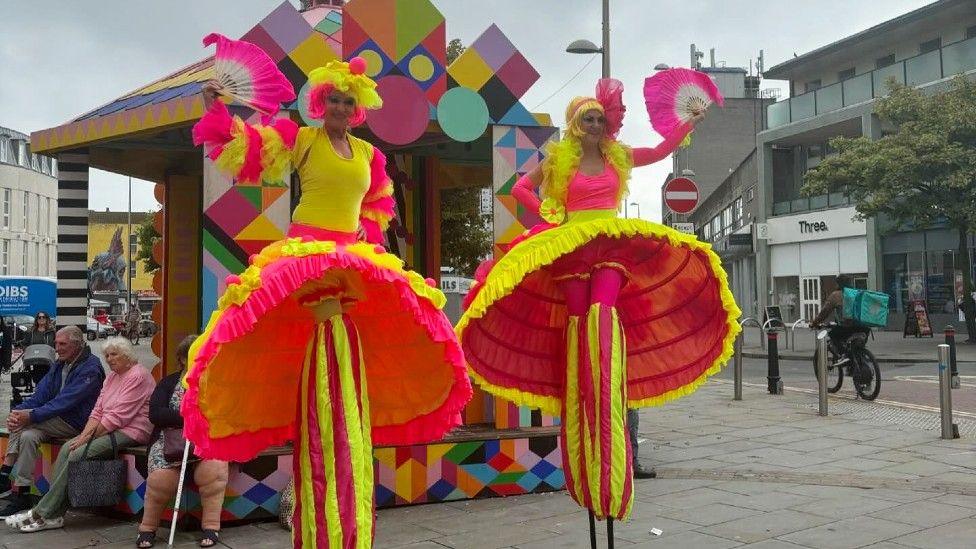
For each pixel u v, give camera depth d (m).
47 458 6.28
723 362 4.49
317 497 3.53
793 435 8.59
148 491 5.23
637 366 4.74
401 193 8.68
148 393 5.99
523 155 6.55
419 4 6.25
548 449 6.38
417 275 3.69
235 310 3.21
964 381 13.41
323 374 3.62
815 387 13.27
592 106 4.23
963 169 19.88
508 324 4.59
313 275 3.34
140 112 7.08
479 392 7.04
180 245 9.32
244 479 5.60
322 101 3.77
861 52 31.03
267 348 3.96
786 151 34.31
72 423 6.27
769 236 33.66
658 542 4.87
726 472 6.82
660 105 4.46
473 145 8.80
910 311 24.03
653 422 9.77
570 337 4.20
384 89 6.10
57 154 8.09
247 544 5.16
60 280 8.03
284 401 4.12
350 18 6.07
